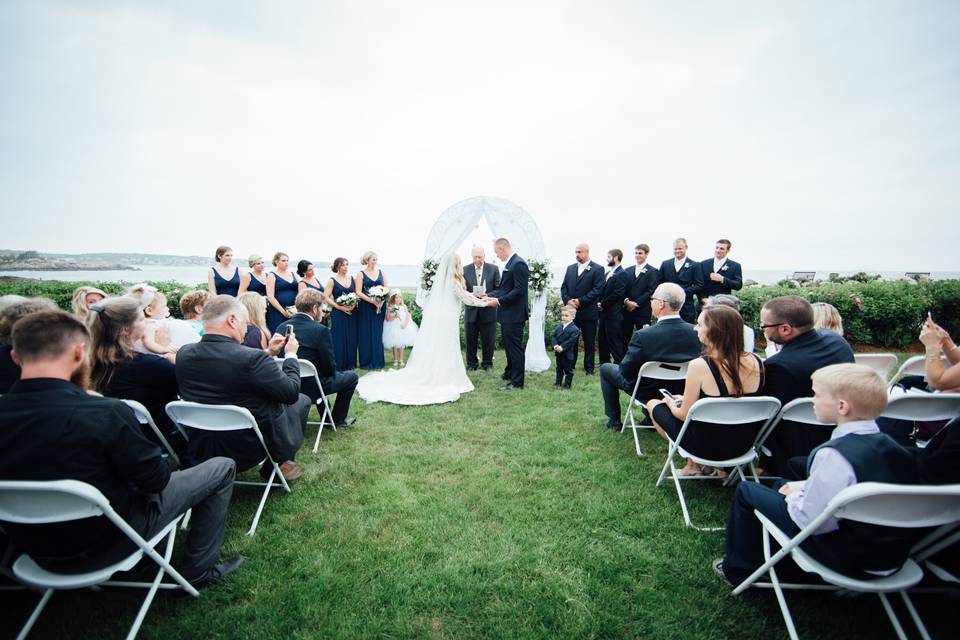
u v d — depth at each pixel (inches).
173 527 78.4
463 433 169.0
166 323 139.6
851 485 58.1
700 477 117.3
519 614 78.2
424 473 135.3
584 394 224.1
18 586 76.0
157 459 68.1
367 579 87.1
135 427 66.6
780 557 67.9
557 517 110.0
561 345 234.7
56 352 61.9
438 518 109.3
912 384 131.9
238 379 101.7
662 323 141.0
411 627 75.0
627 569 90.3
